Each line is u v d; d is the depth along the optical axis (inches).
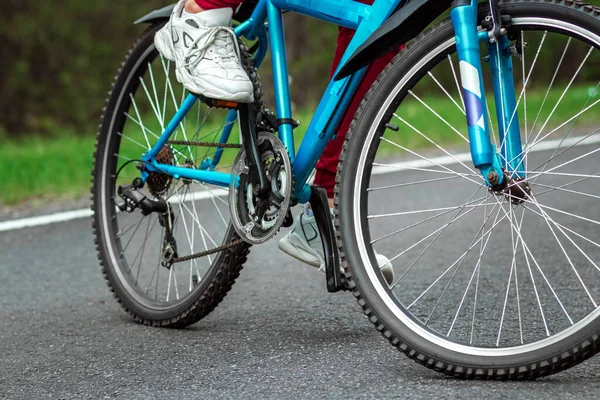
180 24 122.9
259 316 142.6
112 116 154.6
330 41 930.1
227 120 139.3
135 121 152.7
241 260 133.9
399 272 169.8
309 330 131.4
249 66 124.8
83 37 976.3
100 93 979.9
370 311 106.8
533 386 97.7
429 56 104.5
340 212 109.1
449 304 141.8
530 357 97.6
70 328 142.7
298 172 119.8
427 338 103.3
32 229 238.2
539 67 602.5
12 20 954.7
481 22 100.6
